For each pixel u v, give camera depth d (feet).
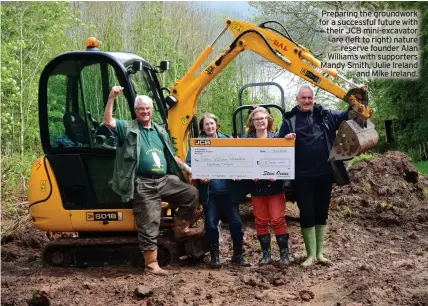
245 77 86.53
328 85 31.09
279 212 25.94
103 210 26.35
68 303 21.59
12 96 43.34
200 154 25.48
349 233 33.35
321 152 25.49
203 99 76.28
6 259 29.37
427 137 78.74
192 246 26.53
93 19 65.72
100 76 26.48
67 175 26.48
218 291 22.49
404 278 24.14
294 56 31.71
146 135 24.99
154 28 66.18
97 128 26.32
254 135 26.63
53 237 31.81
